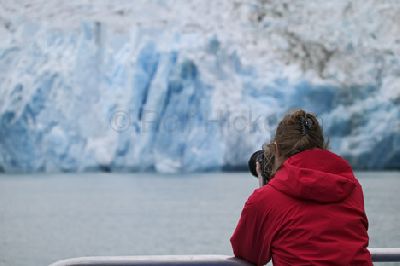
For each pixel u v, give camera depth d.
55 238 29.16
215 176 55.44
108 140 56.72
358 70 61.41
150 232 30.72
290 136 2.29
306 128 2.29
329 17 65.19
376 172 55.06
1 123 55.19
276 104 59.28
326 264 2.12
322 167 2.24
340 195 2.18
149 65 56.12
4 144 54.88
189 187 49.47
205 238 29.05
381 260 2.31
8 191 48.00
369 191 45.12
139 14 62.88
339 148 56.34
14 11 61.06
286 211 2.19
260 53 62.91
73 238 29.23
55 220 35.06
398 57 62.59
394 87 60.16
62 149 56.34
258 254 2.26
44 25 60.84
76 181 54.03
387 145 55.38
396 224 30.53
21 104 56.28
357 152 55.69
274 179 2.27
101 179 54.91
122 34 61.19
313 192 2.17
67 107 57.31
